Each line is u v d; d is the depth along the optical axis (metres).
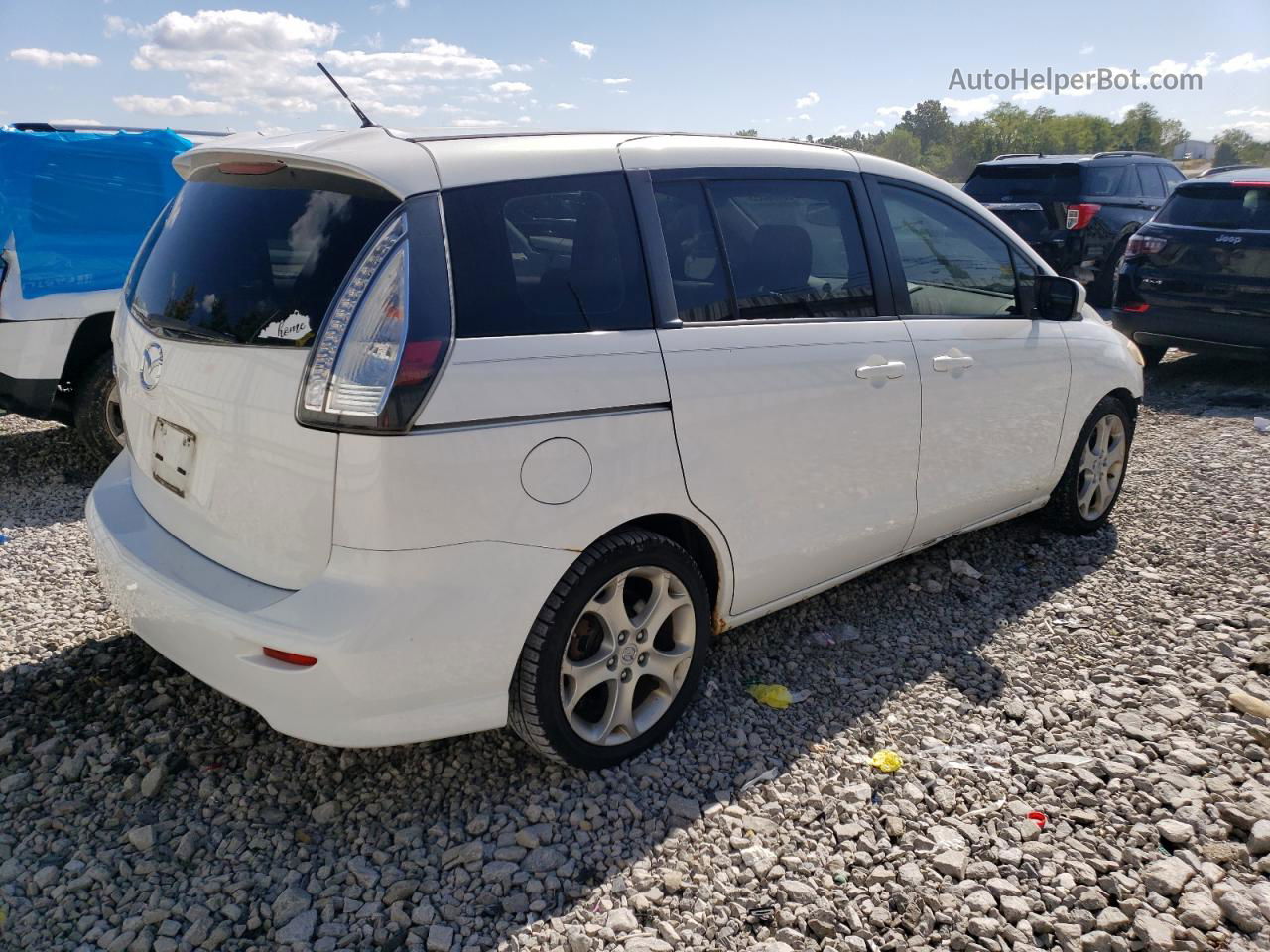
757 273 3.28
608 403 2.75
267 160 2.78
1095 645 3.89
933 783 2.99
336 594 2.43
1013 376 4.21
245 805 2.85
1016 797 2.93
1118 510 5.39
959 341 3.95
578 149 2.91
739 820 2.82
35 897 2.48
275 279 2.60
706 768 3.06
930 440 3.85
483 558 2.54
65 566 4.47
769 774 3.02
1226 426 7.16
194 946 2.35
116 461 3.51
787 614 4.11
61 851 2.65
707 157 3.24
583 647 2.91
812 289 3.45
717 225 3.20
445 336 2.46
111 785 2.92
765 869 2.62
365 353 2.39
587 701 3.10
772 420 3.20
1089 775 2.99
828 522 3.52
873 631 4.00
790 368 3.26
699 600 3.14
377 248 2.45
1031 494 4.58
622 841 2.72
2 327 5.38
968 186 13.24
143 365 2.98
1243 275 7.94
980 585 4.43
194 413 2.74
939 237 4.02
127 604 2.89
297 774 2.99
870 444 3.59
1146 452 6.52
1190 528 5.10
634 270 2.93
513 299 2.63
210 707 3.32
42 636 3.77
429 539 2.44
